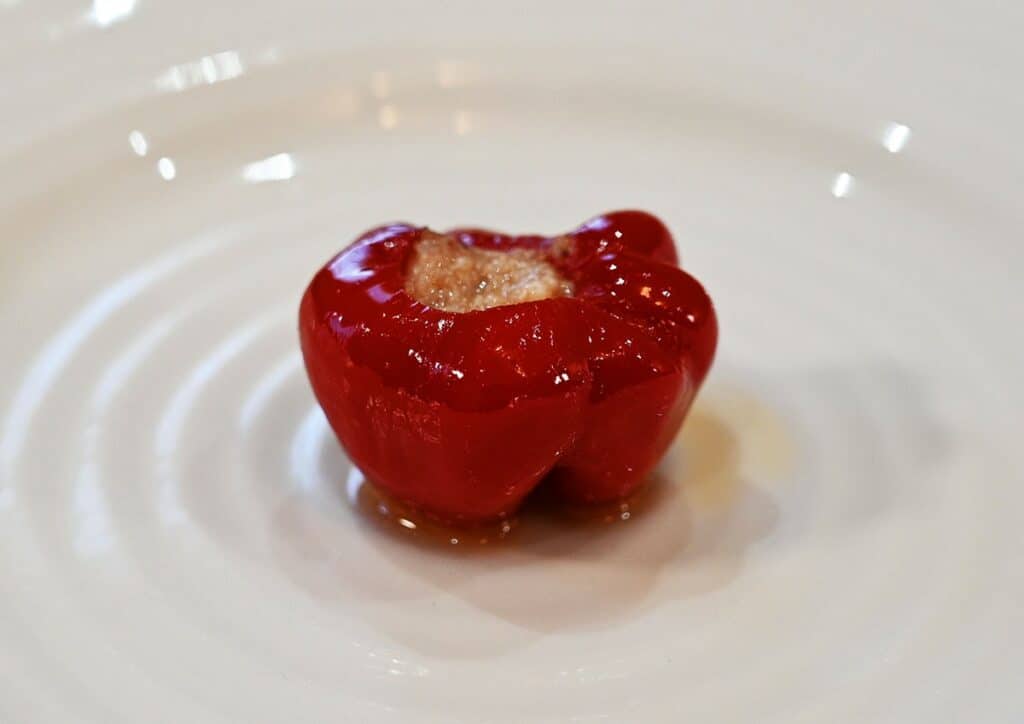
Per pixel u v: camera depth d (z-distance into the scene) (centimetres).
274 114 27
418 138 27
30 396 23
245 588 21
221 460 22
